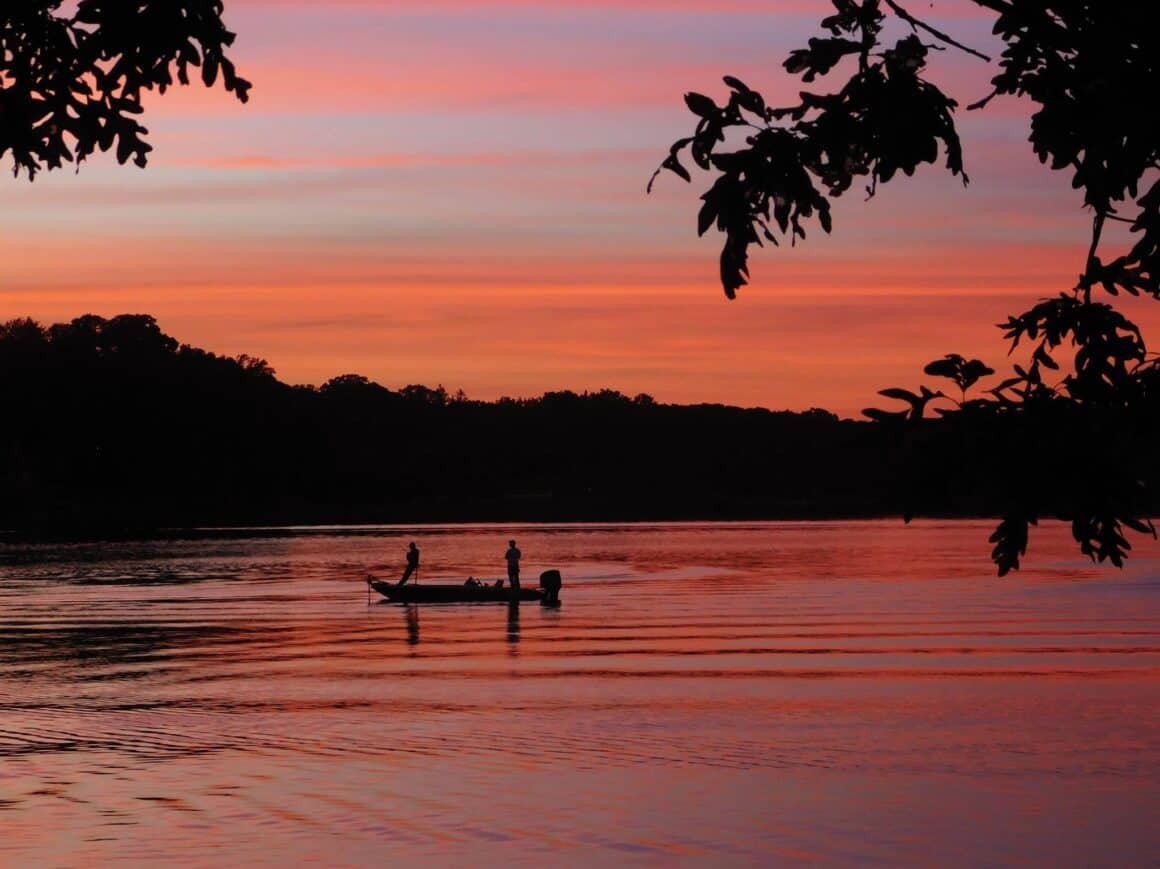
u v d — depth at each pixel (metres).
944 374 5.97
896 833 18.69
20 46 8.02
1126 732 26.30
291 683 34.03
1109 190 5.97
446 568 96.25
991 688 32.41
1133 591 67.12
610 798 20.70
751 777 22.28
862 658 38.69
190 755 24.41
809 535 178.25
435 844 18.08
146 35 7.98
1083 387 5.93
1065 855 17.61
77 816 19.78
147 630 49.53
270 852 17.75
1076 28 5.96
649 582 78.94
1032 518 5.80
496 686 33.06
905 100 6.27
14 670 37.28
